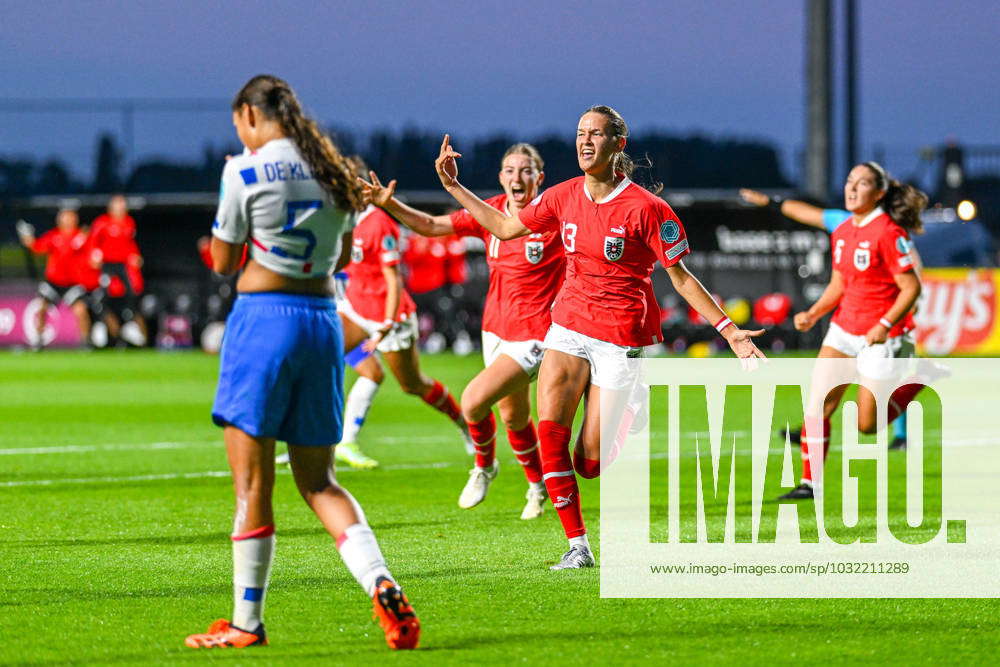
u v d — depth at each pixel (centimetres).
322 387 1580
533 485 2589
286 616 1742
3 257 9488
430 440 4091
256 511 1572
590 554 2100
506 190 2469
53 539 2350
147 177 10981
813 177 9212
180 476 3219
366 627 1684
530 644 1603
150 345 8712
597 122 1998
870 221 2753
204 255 8262
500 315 2502
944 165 8950
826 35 9138
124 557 2178
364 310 3306
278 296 1560
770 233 8362
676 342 8350
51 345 8669
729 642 1620
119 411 4888
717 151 11962
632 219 2017
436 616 1753
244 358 1546
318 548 2247
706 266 8425
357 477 3250
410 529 2473
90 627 1684
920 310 8112
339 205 1568
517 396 2506
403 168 11512
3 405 5103
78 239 8569
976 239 8556
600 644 1608
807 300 8362
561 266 2458
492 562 2139
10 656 1540
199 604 1820
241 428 1548
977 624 1720
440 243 8219
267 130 1563
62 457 3584
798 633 1670
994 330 8112
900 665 1519
